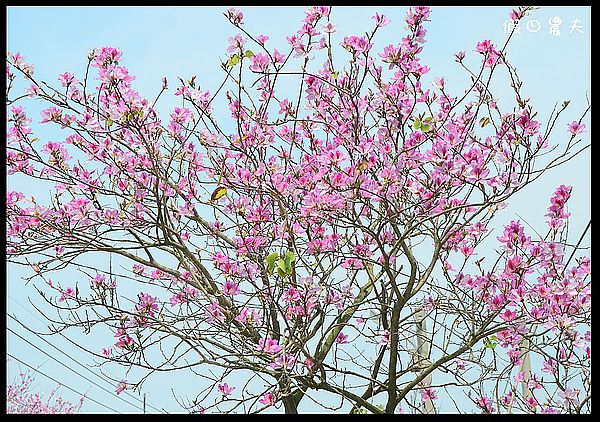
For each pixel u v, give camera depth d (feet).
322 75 12.42
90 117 12.44
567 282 9.91
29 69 12.21
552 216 10.43
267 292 11.98
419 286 12.44
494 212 12.57
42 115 12.28
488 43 11.61
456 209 11.69
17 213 12.39
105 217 12.60
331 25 12.03
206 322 12.16
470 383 12.55
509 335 11.70
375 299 12.97
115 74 11.44
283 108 13.12
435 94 12.32
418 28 11.83
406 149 11.91
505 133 11.15
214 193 12.24
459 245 13.03
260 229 13.03
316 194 11.35
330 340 13.19
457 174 10.70
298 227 12.35
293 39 12.10
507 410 12.35
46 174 12.83
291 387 11.44
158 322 11.74
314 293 11.68
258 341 12.25
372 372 13.44
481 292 12.14
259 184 12.75
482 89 12.16
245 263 12.57
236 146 12.98
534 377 12.02
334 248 12.16
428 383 14.02
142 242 12.67
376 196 11.27
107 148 12.53
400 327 13.35
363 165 10.98
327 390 12.03
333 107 12.66
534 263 10.26
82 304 12.70
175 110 12.37
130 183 12.76
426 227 12.48
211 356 11.43
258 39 12.14
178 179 12.82
